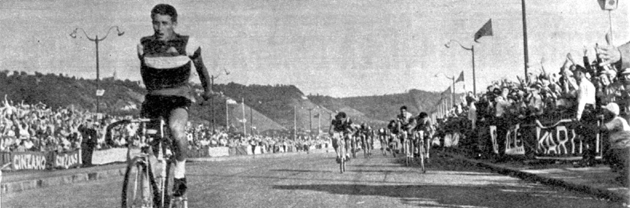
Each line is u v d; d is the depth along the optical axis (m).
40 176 17.23
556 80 17.83
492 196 10.41
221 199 10.81
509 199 9.94
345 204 9.65
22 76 65.69
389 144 36.28
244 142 63.78
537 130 16.33
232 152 53.56
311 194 11.29
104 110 92.62
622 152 9.92
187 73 5.95
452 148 30.31
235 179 15.97
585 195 10.27
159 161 5.88
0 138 20.88
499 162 19.23
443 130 34.38
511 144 18.34
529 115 16.72
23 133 23.64
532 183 12.91
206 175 18.05
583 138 14.62
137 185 5.63
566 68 16.86
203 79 6.19
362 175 16.52
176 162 5.98
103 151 26.14
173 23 5.92
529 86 18.72
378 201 9.94
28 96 64.50
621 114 11.86
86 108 87.06
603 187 10.11
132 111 96.31
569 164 15.70
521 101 17.59
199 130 48.94
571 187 11.14
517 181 13.49
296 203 9.94
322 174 17.44
